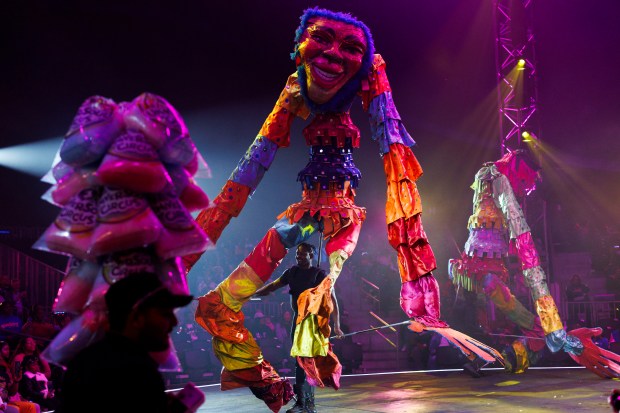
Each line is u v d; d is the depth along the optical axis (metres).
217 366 11.78
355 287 15.94
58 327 9.66
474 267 9.48
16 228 14.77
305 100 6.25
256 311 13.37
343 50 5.99
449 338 5.67
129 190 3.02
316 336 5.99
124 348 2.39
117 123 3.10
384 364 14.10
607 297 15.01
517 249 9.05
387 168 6.12
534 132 14.22
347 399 7.65
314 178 6.24
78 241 2.99
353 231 6.32
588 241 18.19
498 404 6.89
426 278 5.87
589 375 9.19
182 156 3.18
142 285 2.45
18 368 7.78
